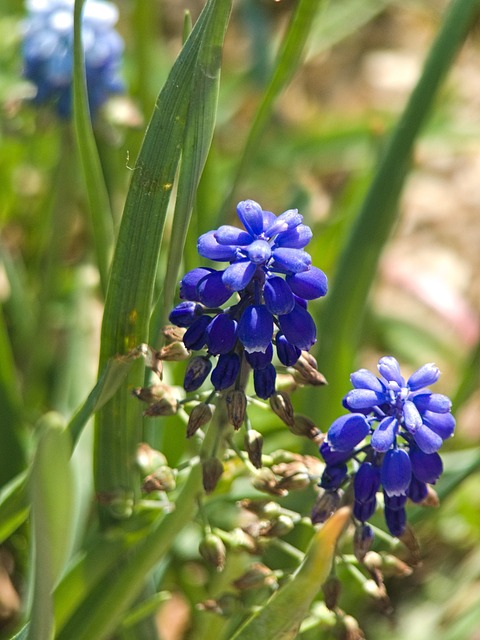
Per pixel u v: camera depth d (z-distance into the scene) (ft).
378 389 0.90
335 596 0.95
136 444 1.02
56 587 1.02
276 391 0.93
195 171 0.96
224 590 1.14
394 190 1.28
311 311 1.51
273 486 0.95
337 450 0.90
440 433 0.90
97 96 1.41
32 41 1.40
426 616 1.43
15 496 1.02
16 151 1.75
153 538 1.00
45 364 1.59
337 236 1.52
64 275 1.70
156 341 1.04
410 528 0.96
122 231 0.95
